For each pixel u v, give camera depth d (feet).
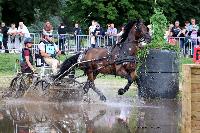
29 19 135.54
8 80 72.59
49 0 136.56
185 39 92.38
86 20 114.83
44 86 56.95
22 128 37.19
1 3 127.24
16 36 97.91
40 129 36.78
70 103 52.24
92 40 93.71
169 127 37.29
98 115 43.73
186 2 122.72
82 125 38.55
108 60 55.16
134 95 58.59
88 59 55.98
